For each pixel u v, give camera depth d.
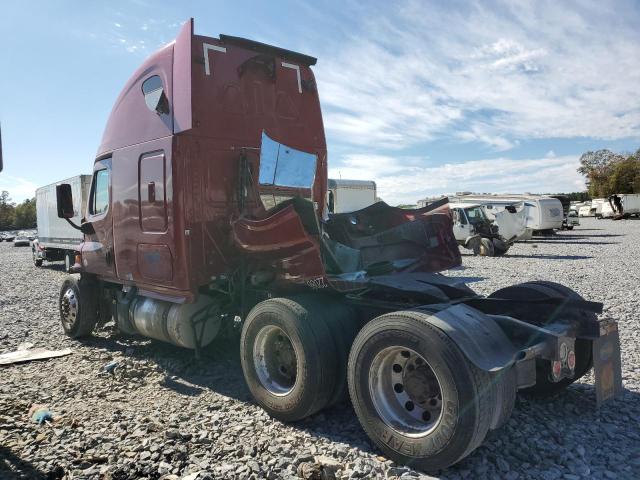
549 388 4.60
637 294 10.23
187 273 5.36
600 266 15.78
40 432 4.22
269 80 6.18
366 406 3.70
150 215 5.79
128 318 6.57
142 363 6.26
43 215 20.67
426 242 5.89
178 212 5.36
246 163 5.74
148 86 5.95
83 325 7.53
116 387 5.46
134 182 6.08
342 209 20.23
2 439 4.07
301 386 4.11
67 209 7.43
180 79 5.49
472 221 20.94
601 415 4.33
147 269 5.94
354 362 3.78
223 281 5.63
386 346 3.57
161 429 4.26
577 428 4.07
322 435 4.07
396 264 5.70
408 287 4.29
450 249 5.89
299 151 6.41
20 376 5.94
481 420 3.17
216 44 5.66
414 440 3.41
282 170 6.18
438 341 3.27
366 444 3.90
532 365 3.68
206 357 6.38
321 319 4.21
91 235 7.32
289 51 6.32
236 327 6.13
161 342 7.32
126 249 6.31
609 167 81.81
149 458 3.70
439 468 3.32
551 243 26.61
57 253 21.66
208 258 5.50
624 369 5.52
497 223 20.66
